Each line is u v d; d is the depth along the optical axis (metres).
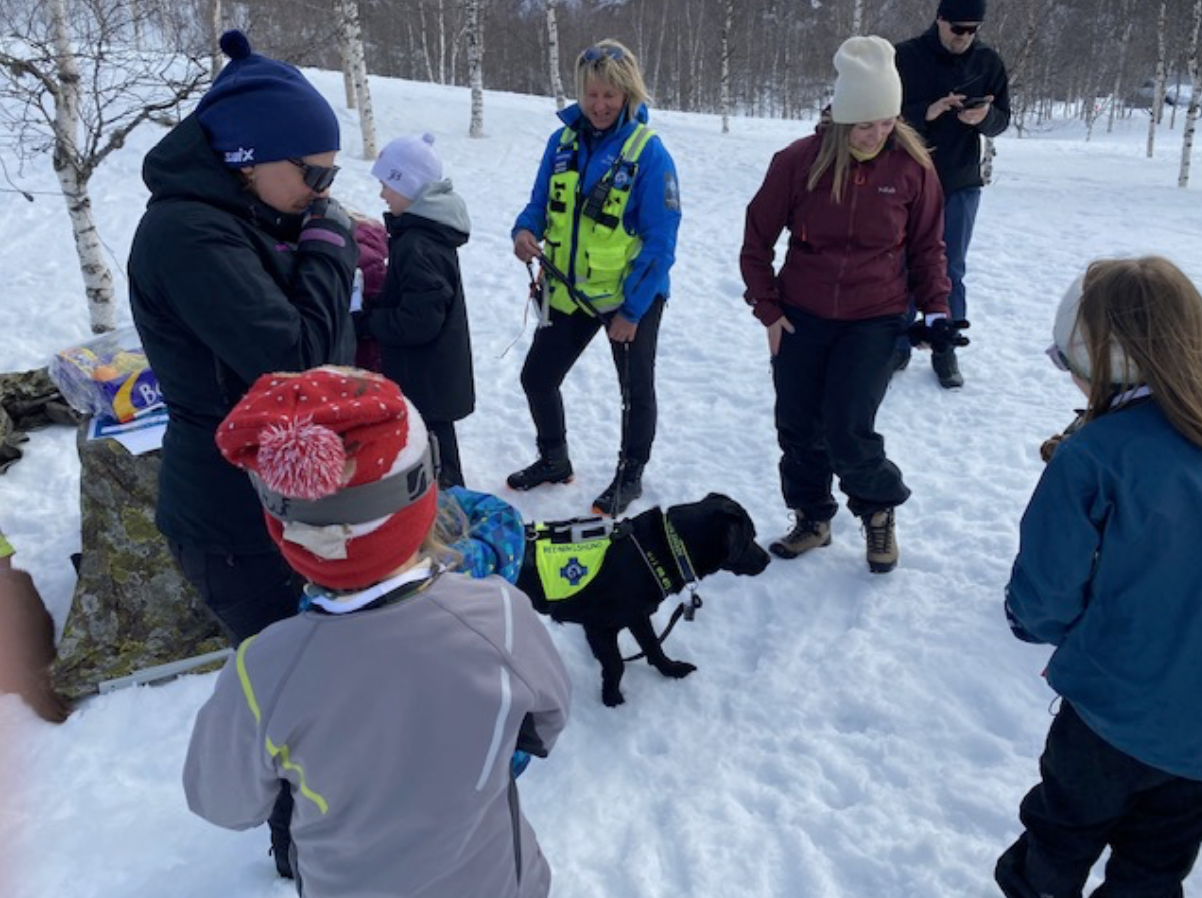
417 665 1.31
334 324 2.11
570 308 3.95
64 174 5.90
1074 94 43.84
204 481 2.10
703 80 44.12
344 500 1.21
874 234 3.16
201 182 1.96
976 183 5.07
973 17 4.53
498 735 1.36
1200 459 1.63
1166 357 1.62
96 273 6.06
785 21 45.53
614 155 3.71
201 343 2.02
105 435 3.28
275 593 2.27
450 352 3.61
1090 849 1.99
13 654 3.18
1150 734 1.75
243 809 1.44
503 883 1.51
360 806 1.33
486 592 1.44
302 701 1.29
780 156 3.28
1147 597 1.69
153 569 3.23
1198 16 15.53
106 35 6.15
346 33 12.09
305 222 2.16
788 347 3.42
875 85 2.91
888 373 3.33
